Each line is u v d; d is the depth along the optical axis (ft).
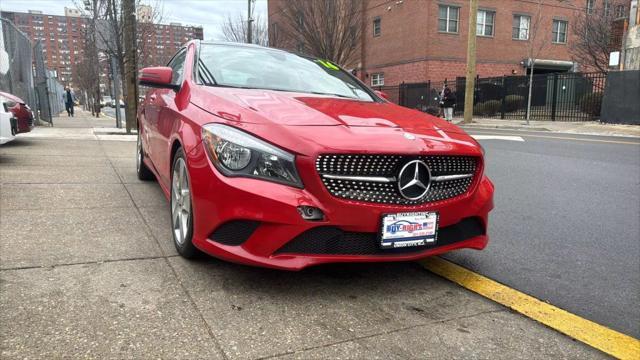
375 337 7.91
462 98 84.53
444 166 9.65
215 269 10.26
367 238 8.93
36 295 8.65
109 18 43.86
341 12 80.74
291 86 12.81
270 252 8.55
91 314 8.08
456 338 8.03
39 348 7.00
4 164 22.11
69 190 17.20
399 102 92.53
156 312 8.29
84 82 137.18
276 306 8.77
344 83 14.26
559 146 35.68
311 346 7.52
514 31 99.30
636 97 53.36
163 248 11.43
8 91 45.50
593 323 8.77
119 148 30.71
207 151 9.29
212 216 8.97
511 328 8.47
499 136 44.19
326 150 8.47
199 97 11.16
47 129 43.75
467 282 10.43
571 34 104.99
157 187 18.31
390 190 8.97
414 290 9.86
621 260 12.10
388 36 98.48
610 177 23.29
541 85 71.67
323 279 10.14
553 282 10.61
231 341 7.52
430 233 9.39
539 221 15.56
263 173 8.66
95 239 11.85
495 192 19.88
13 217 13.46
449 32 91.04
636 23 58.39
